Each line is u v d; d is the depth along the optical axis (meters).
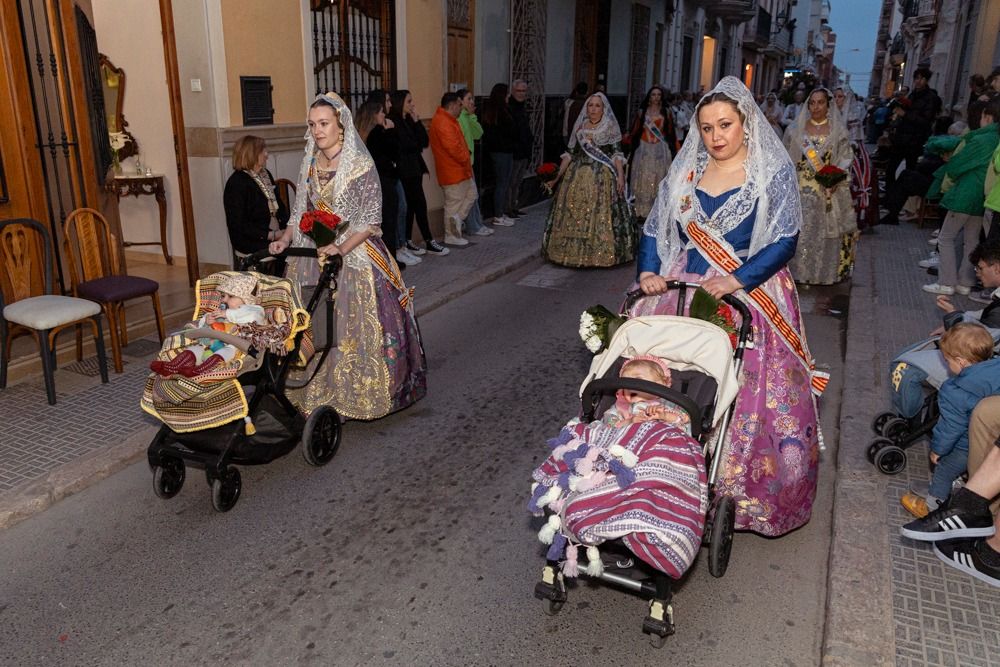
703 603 3.24
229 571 3.44
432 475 4.32
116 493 4.08
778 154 3.28
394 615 3.16
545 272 9.00
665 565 2.51
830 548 3.57
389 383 4.73
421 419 5.04
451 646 2.99
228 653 2.94
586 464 2.70
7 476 4.07
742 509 3.46
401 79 9.37
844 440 4.52
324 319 4.35
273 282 4.09
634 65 17.44
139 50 7.67
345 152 4.42
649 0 17.64
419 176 9.13
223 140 7.12
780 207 3.26
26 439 4.48
